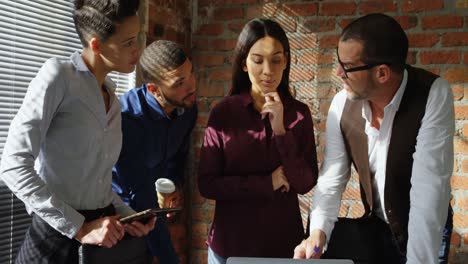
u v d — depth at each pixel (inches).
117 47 61.2
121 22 60.2
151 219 63.6
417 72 69.3
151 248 77.7
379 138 70.9
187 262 130.3
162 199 72.7
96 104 62.2
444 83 66.9
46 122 58.1
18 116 57.5
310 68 123.0
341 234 72.3
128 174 76.9
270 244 77.7
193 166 130.1
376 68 63.3
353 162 75.2
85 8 60.8
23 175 55.7
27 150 56.2
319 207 73.2
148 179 78.2
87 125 61.4
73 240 60.5
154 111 78.0
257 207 77.8
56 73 58.6
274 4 125.0
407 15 117.4
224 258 78.9
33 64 86.3
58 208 57.6
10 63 81.3
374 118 71.5
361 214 119.9
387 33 62.8
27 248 61.6
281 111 75.5
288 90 82.4
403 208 70.4
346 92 69.0
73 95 59.9
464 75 114.6
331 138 76.0
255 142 78.3
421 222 61.8
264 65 76.3
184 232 128.4
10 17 81.1
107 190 66.5
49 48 90.2
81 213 62.5
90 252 54.4
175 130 81.7
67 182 61.4
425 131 64.8
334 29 121.3
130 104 78.2
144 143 77.8
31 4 85.6
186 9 129.3
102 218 58.9
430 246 61.5
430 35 116.3
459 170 115.1
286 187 76.2
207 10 129.6
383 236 73.0
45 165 61.1
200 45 130.2
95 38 60.9
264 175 77.8
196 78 130.5
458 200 115.2
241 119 79.0
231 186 76.2
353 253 71.2
